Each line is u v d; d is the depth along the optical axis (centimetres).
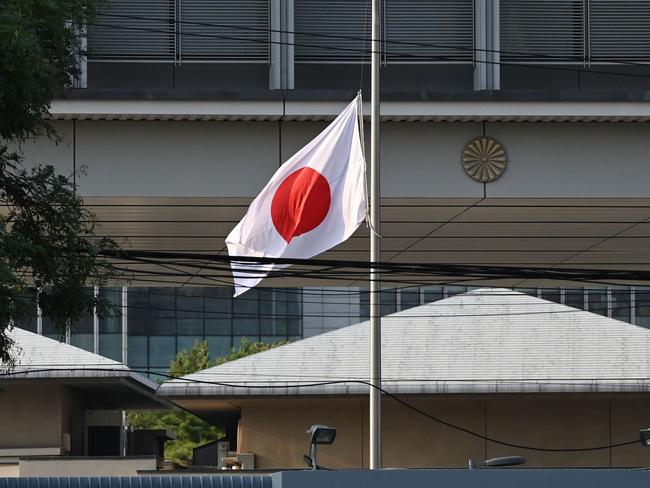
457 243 6788
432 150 5756
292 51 5719
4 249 3978
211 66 5709
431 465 9894
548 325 10456
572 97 5625
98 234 6475
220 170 5684
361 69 5781
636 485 4331
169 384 9831
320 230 5066
